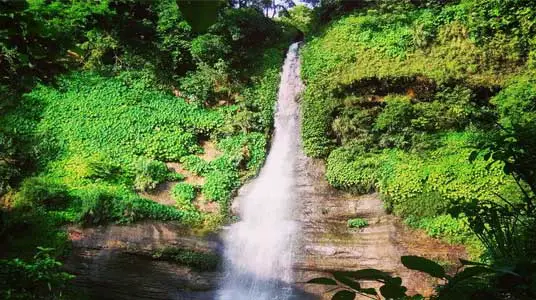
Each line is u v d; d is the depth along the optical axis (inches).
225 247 566.6
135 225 573.6
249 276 540.7
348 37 768.9
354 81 684.1
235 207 653.9
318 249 543.8
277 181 687.7
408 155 615.8
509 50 628.1
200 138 765.9
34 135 686.5
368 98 679.1
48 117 718.5
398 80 663.1
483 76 625.0
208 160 725.3
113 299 503.5
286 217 613.9
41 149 668.7
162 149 715.4
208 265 537.3
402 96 659.4
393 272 490.6
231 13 847.1
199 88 789.2
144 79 797.9
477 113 607.8
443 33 681.0
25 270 256.2
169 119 751.7
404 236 526.9
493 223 158.1
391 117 637.9
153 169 671.8
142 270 529.0
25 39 156.1
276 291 522.6
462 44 658.2
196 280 528.1
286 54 886.4
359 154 649.6
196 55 812.6
